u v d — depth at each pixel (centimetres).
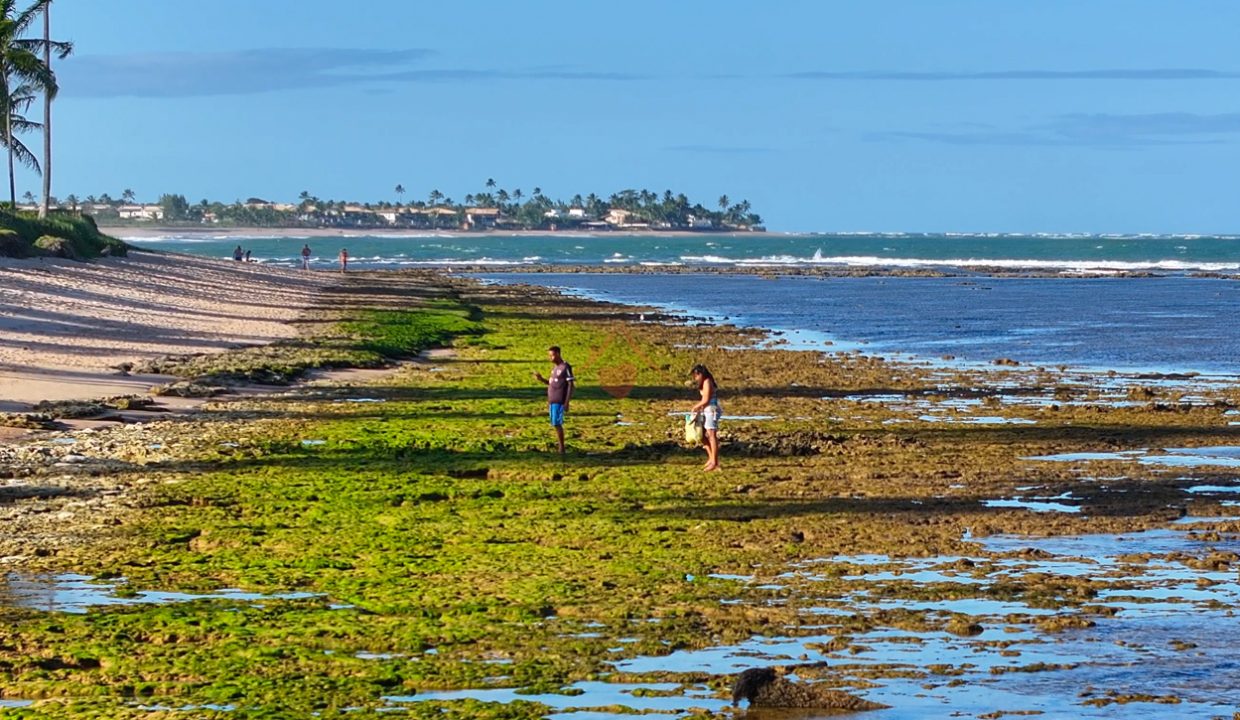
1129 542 2798
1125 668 1955
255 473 3531
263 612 2173
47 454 3725
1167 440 4312
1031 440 4303
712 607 2236
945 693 1844
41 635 2036
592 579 2414
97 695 1795
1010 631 2131
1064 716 1761
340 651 1986
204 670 1891
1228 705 1808
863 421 4797
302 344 7262
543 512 3052
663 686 1856
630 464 3775
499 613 2184
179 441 4031
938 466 3762
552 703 1786
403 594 2300
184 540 2736
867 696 1827
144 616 2139
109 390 5141
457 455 3903
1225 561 2595
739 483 3456
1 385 5078
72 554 2584
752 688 1802
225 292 10950
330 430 4334
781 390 5781
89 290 9225
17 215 11481
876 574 2491
